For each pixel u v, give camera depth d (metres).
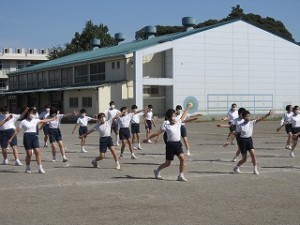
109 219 7.29
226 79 48.84
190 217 7.38
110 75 48.09
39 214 7.64
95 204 8.37
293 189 9.72
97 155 16.72
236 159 14.91
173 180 10.96
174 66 46.25
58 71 57.50
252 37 50.03
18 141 23.69
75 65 53.47
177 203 8.40
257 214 7.55
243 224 6.93
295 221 7.10
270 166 13.37
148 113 22.14
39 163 12.27
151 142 22.08
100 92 44.41
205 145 20.53
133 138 18.89
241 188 9.85
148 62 47.25
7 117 14.10
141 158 15.61
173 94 46.34
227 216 7.43
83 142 17.92
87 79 51.75
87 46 76.19
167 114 10.88
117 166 12.94
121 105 45.56
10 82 71.88
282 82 51.84
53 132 14.81
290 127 17.64
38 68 61.16
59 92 52.66
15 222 7.14
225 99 48.84
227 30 48.72
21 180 11.07
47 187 10.11
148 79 44.50
